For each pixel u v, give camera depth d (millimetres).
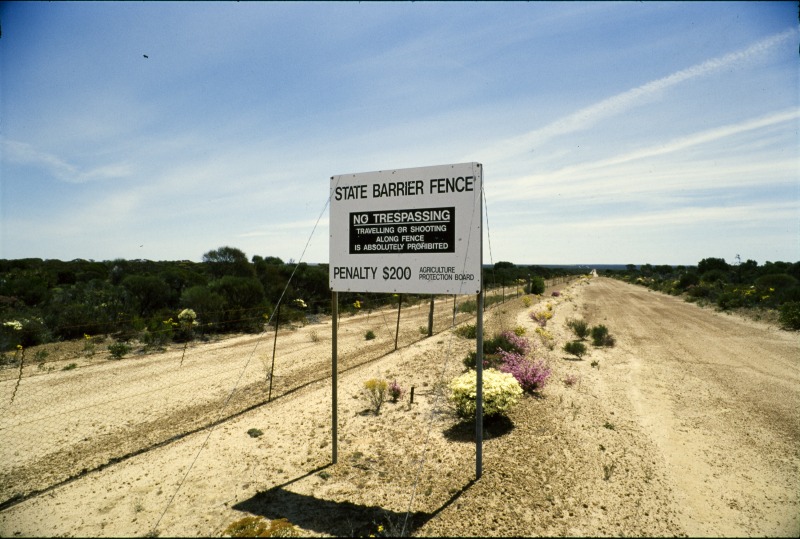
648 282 69688
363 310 28000
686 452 6730
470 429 7355
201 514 4902
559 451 6520
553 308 29438
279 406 8680
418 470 5910
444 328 19312
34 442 7051
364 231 6129
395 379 10539
